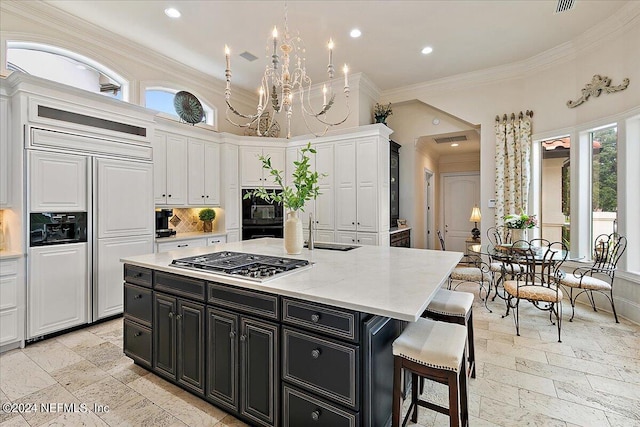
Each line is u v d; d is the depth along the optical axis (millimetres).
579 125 3977
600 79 3682
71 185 3100
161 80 4398
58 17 3293
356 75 4906
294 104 5660
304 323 1564
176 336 2129
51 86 2953
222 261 2240
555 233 4461
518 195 4664
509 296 3539
